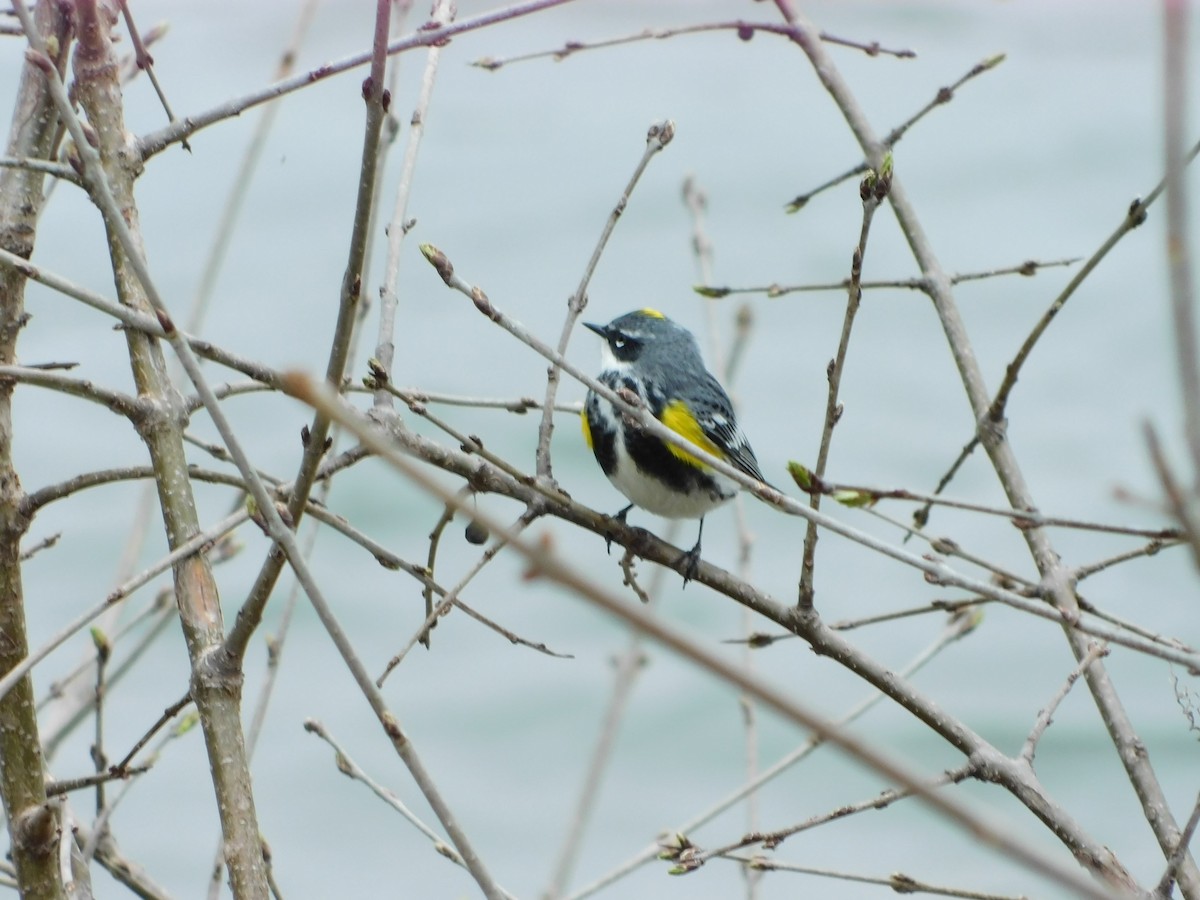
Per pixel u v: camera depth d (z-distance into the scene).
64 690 10.61
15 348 8.88
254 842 7.95
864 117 11.98
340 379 7.33
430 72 10.34
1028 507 10.41
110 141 9.09
